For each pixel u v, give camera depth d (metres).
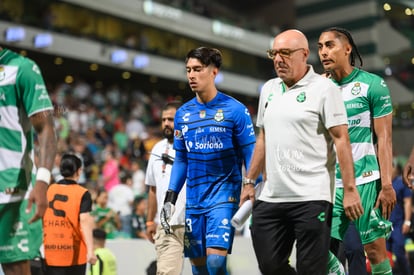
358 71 11.26
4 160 7.80
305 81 9.01
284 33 9.11
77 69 63.25
